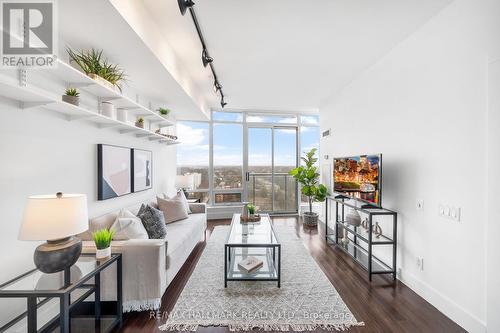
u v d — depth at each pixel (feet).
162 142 14.26
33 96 4.96
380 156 8.47
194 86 12.39
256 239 8.42
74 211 4.67
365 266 8.99
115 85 7.69
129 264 6.38
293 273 8.59
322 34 7.77
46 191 6.05
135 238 7.14
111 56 7.12
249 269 7.91
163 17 6.81
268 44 8.39
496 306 5.13
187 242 9.49
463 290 5.95
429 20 7.01
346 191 10.62
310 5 6.33
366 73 10.58
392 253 8.70
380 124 9.51
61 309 4.24
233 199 18.67
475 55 5.67
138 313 6.35
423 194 7.25
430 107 7.00
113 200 9.23
